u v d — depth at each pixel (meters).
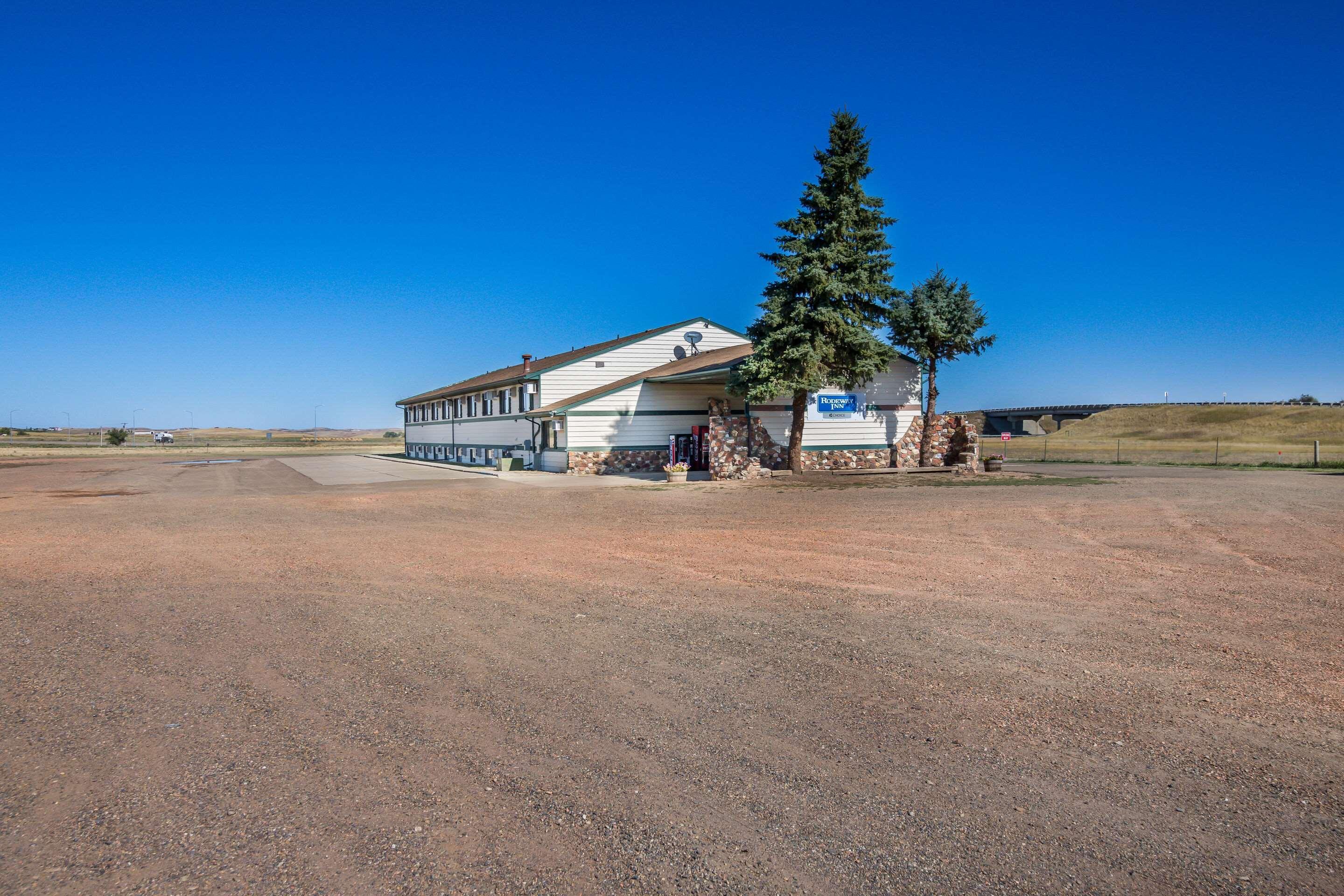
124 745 4.32
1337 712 4.68
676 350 35.94
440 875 3.04
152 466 43.75
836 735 4.41
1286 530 12.31
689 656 5.94
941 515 14.93
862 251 25.39
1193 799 3.63
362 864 3.12
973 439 29.97
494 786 3.80
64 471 37.91
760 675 5.47
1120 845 3.24
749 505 17.30
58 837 3.34
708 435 32.06
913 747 4.23
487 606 7.70
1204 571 9.09
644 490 22.05
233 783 3.85
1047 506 16.23
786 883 2.98
